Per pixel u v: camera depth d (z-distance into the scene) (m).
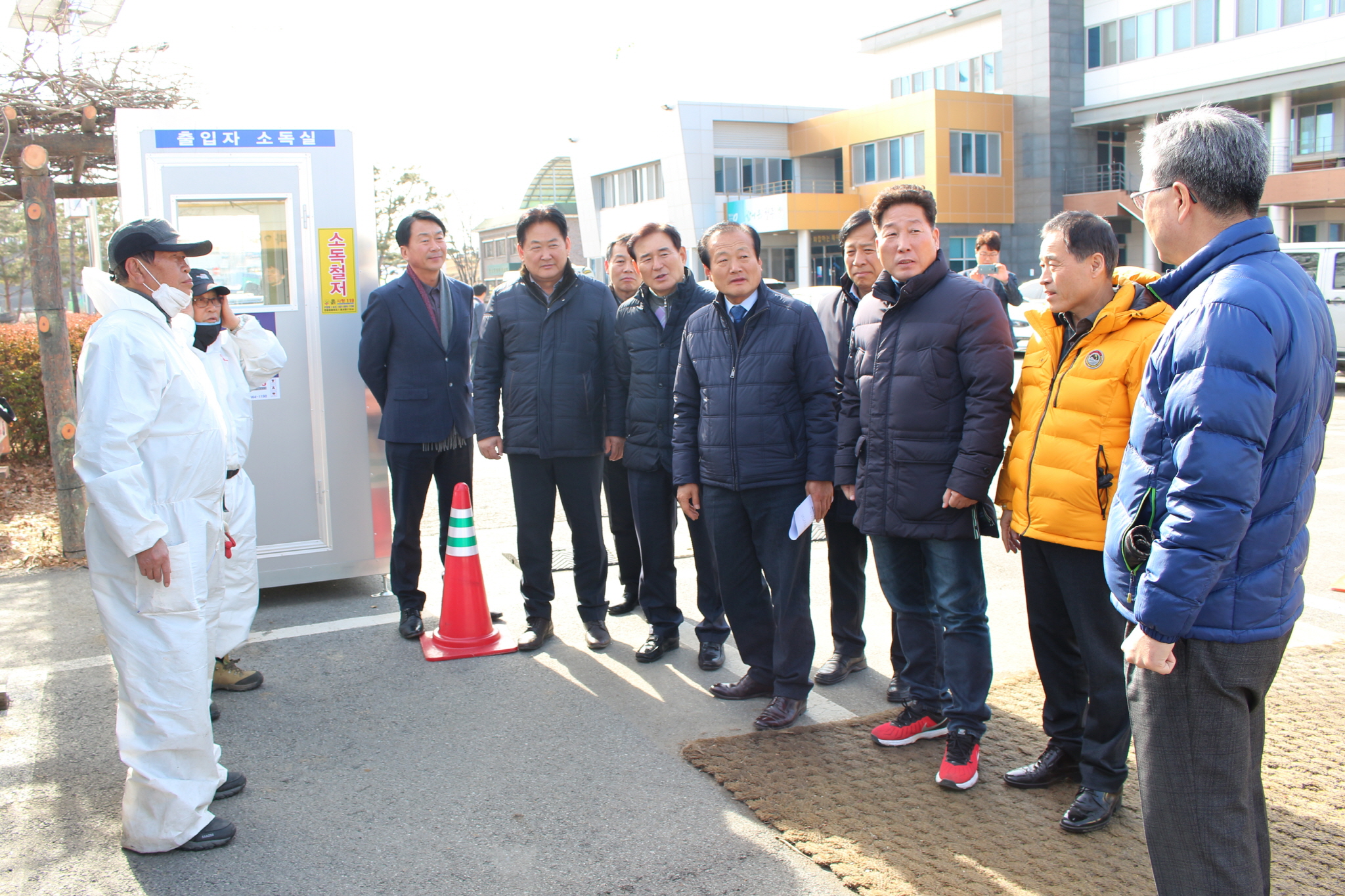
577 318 4.52
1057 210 32.44
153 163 4.99
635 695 4.02
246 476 4.20
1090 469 2.83
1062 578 2.93
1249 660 1.93
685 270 4.37
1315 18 26.19
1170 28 29.64
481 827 2.97
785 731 3.62
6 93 5.77
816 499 3.65
